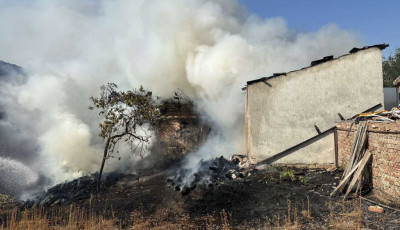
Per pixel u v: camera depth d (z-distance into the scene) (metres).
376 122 7.33
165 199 8.57
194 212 7.43
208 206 7.73
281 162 10.87
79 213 7.99
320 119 10.73
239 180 9.50
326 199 7.34
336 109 10.69
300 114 10.83
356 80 10.62
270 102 10.95
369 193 7.34
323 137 10.74
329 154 10.66
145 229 6.39
